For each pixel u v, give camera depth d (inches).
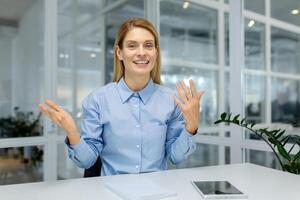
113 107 54.9
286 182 44.2
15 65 127.0
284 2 112.5
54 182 43.4
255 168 53.8
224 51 129.5
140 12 157.9
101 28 151.9
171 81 151.9
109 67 152.3
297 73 108.6
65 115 45.6
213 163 117.0
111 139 54.7
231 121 82.4
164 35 152.3
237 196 36.7
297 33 109.0
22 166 120.4
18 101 125.5
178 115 57.1
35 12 126.7
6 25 127.6
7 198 36.2
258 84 110.0
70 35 138.4
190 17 150.5
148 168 54.6
